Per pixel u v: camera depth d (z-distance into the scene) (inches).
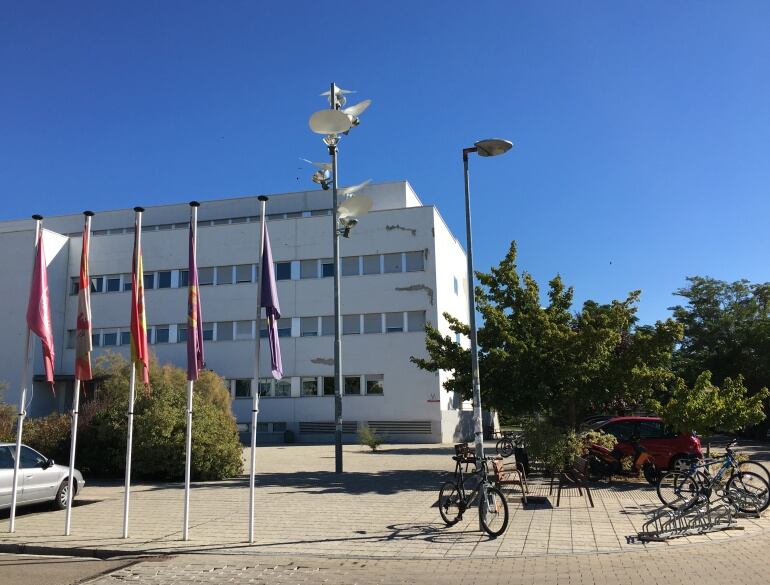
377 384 1446.9
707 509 383.9
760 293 1496.1
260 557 339.0
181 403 721.0
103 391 834.8
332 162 774.5
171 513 476.1
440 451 1119.0
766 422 1304.1
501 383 663.1
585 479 476.4
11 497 459.2
